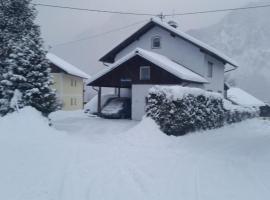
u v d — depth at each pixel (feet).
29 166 29.45
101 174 28.43
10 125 46.83
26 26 63.26
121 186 25.21
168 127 51.26
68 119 77.71
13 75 52.54
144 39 98.84
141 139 47.19
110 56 102.99
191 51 92.22
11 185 23.88
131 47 100.58
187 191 24.73
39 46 56.24
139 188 24.93
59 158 33.47
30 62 53.83
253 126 82.43
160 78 75.61
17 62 53.36
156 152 40.55
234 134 64.13
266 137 59.62
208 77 96.02
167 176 29.04
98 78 83.30
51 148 38.19
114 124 67.31
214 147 47.16
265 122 93.45
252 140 55.52
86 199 21.90
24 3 63.52
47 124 50.98
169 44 95.14
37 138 44.01
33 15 64.69
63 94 123.85
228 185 26.84
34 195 21.99
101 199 22.06
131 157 36.55
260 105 157.38
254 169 33.42
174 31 92.68
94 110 94.89
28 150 35.99
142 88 77.66
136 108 77.82
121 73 80.84
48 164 30.68
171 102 51.26
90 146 41.73
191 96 57.52
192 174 30.22
